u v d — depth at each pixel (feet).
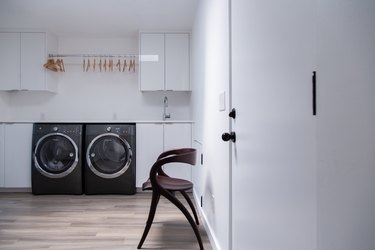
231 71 4.76
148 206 9.62
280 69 2.73
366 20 2.01
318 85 2.07
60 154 11.29
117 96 13.46
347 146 2.02
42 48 12.17
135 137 11.39
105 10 10.43
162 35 12.49
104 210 9.17
